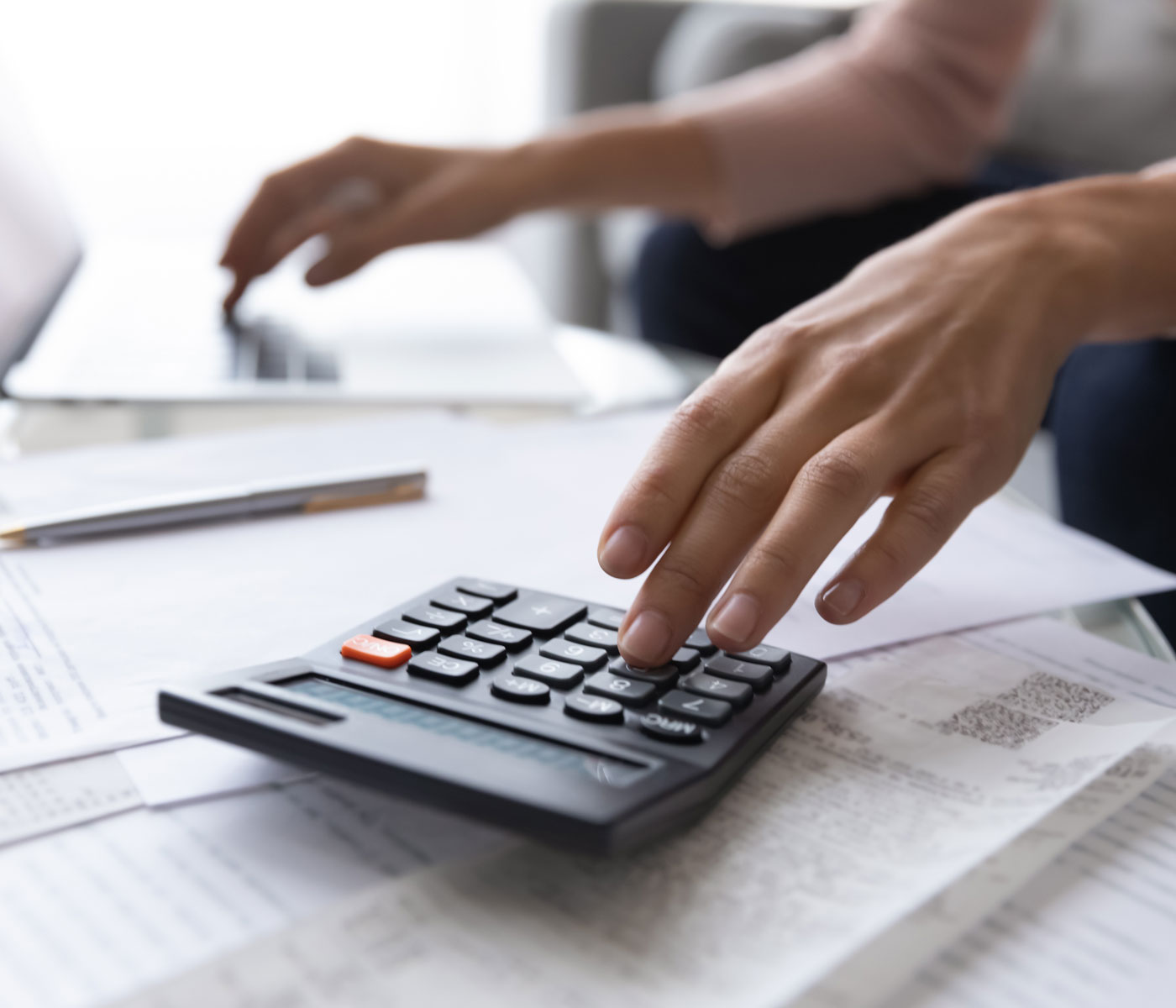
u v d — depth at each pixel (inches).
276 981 8.0
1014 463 15.0
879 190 41.8
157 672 12.9
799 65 44.0
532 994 8.0
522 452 22.2
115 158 79.0
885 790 10.8
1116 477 23.4
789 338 15.5
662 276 44.6
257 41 81.6
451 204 31.0
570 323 72.7
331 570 16.2
